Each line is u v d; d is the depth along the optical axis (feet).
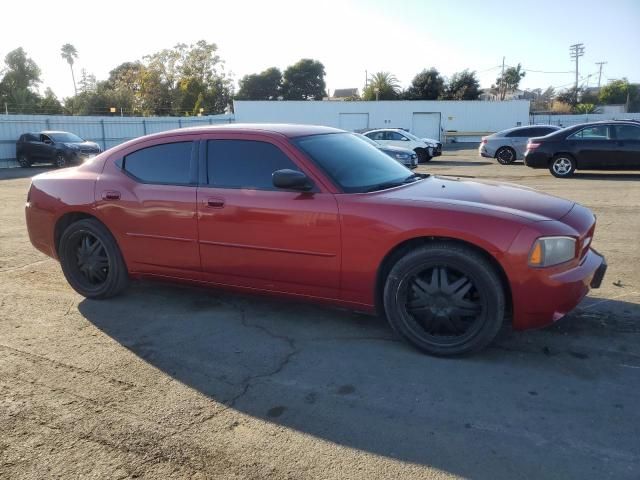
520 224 10.77
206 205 13.44
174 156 14.37
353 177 12.88
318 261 12.34
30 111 167.22
